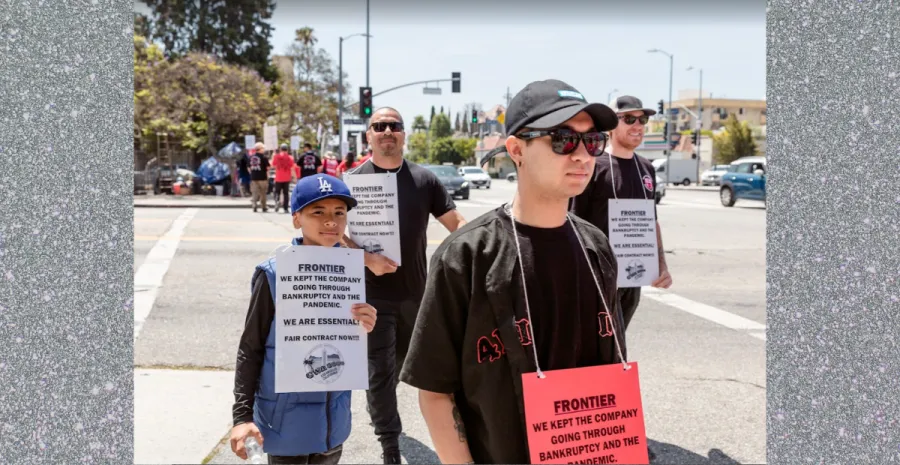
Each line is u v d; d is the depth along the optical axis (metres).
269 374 2.80
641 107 4.13
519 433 1.81
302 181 2.85
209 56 33.69
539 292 1.82
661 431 4.56
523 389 1.74
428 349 1.85
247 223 16.44
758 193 24.23
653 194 4.27
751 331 7.21
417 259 4.20
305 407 2.82
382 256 4.07
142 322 7.21
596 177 4.15
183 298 8.34
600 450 1.78
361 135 33.06
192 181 27.56
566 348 1.83
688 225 18.17
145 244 12.60
